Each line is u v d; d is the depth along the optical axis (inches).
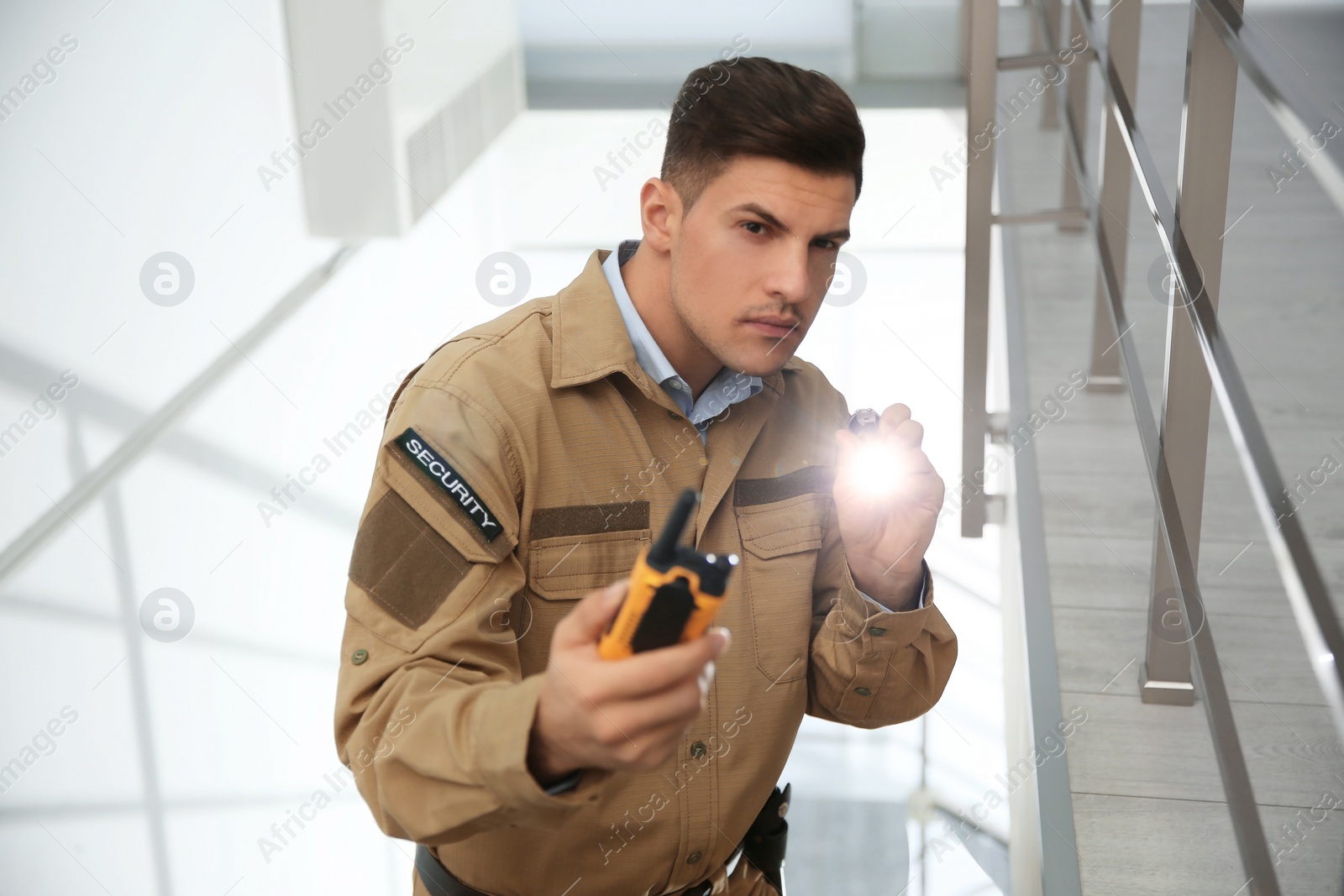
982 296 67.0
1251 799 30.4
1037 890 39.3
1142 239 90.0
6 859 127.3
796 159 25.0
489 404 27.3
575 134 194.1
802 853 128.6
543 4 186.1
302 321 151.6
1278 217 89.4
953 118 190.4
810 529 32.1
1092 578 51.8
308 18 142.3
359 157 149.6
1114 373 69.4
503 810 20.8
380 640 25.1
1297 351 67.1
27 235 121.9
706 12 187.5
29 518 123.8
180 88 134.0
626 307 30.3
